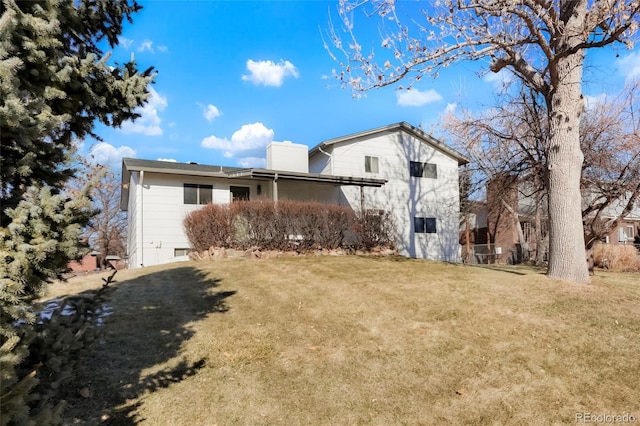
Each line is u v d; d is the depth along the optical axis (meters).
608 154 13.30
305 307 6.74
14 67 2.57
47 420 2.34
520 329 5.36
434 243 18.58
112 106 4.02
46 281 2.61
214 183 15.62
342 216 13.76
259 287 8.10
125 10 4.18
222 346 5.09
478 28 7.15
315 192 16.98
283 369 4.55
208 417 3.60
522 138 14.17
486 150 17.78
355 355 4.90
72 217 2.58
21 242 2.34
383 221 14.72
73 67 3.44
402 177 18.14
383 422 3.56
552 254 7.46
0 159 2.53
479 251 24.11
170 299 7.15
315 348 5.11
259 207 12.52
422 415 3.67
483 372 4.39
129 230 18.05
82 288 7.92
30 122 2.62
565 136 7.28
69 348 3.14
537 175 14.20
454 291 7.11
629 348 4.67
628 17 5.62
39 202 2.46
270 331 5.64
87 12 3.80
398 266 10.11
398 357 4.83
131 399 3.84
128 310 6.39
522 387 4.06
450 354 4.84
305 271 9.55
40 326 3.12
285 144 16.83
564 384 4.07
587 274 7.25
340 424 3.54
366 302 6.85
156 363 4.59
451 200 19.34
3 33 2.63
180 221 14.91
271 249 12.49
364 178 15.72
